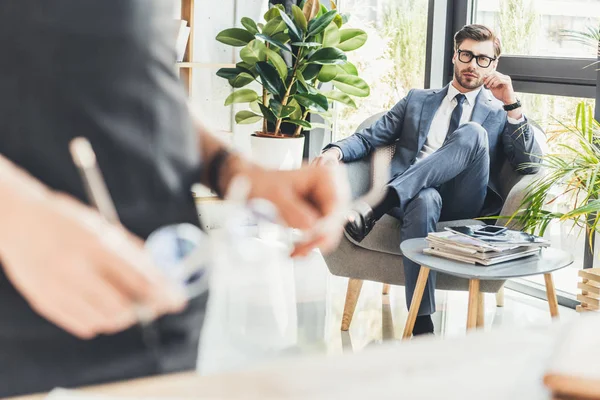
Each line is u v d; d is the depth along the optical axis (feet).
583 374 1.45
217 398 1.41
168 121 2.60
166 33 2.59
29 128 2.33
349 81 15.08
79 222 1.40
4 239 1.39
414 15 14.96
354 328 10.62
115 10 2.42
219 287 12.09
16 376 2.24
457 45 11.28
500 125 11.18
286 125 16.55
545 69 12.43
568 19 12.09
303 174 2.73
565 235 11.88
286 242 14.97
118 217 2.46
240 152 2.89
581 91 11.86
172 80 2.65
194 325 2.43
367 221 9.85
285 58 15.67
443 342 1.76
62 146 2.37
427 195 10.07
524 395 1.47
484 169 10.78
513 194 9.78
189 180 2.72
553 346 1.71
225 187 2.86
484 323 10.90
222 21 16.14
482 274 8.02
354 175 11.21
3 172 1.44
